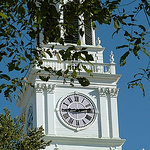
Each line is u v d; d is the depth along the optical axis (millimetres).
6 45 28375
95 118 68500
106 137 67750
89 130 67875
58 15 26562
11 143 49719
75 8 26969
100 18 26312
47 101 67938
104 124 68375
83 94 69188
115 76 70250
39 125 66938
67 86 69062
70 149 66312
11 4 26562
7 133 49656
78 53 27578
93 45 72438
